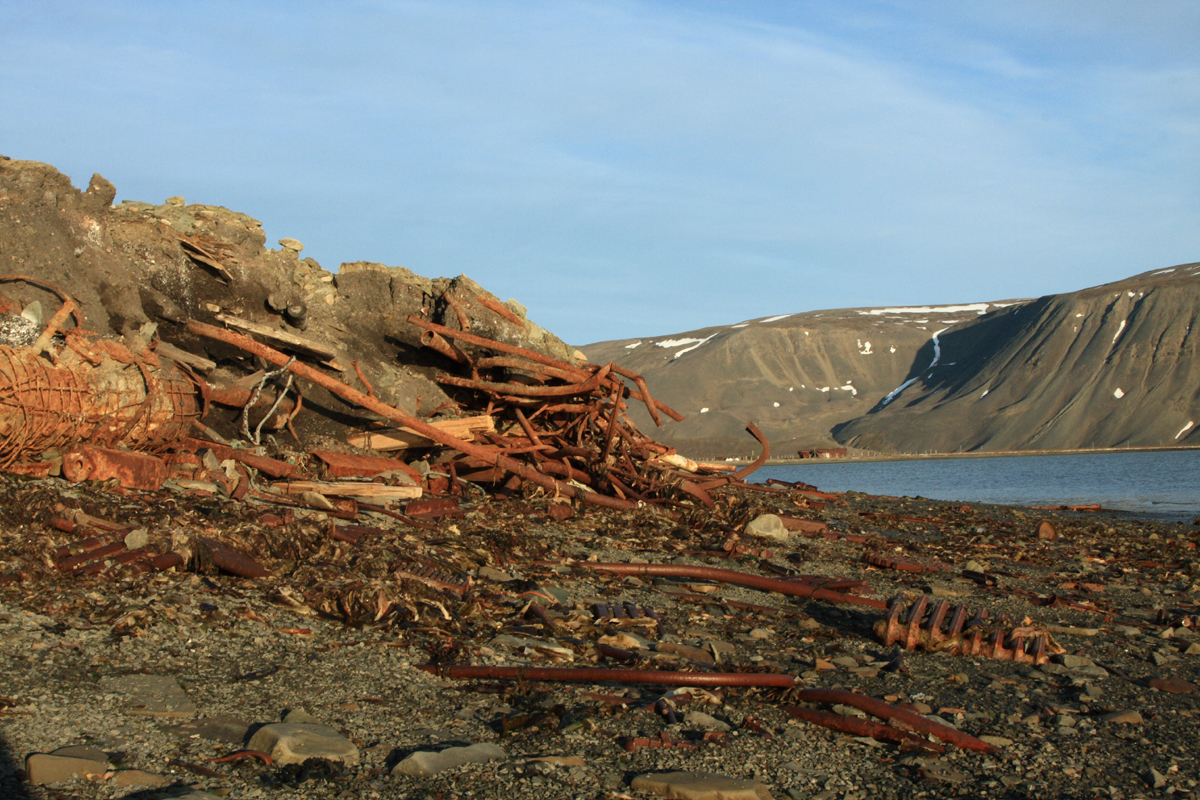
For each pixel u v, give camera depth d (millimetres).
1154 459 111625
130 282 12031
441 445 14367
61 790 3676
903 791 4645
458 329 16469
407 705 5246
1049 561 14375
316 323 15523
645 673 6047
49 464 8680
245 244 14367
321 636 6254
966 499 46719
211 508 8422
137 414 9719
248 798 3826
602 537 12109
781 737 5289
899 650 7789
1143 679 7293
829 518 18406
